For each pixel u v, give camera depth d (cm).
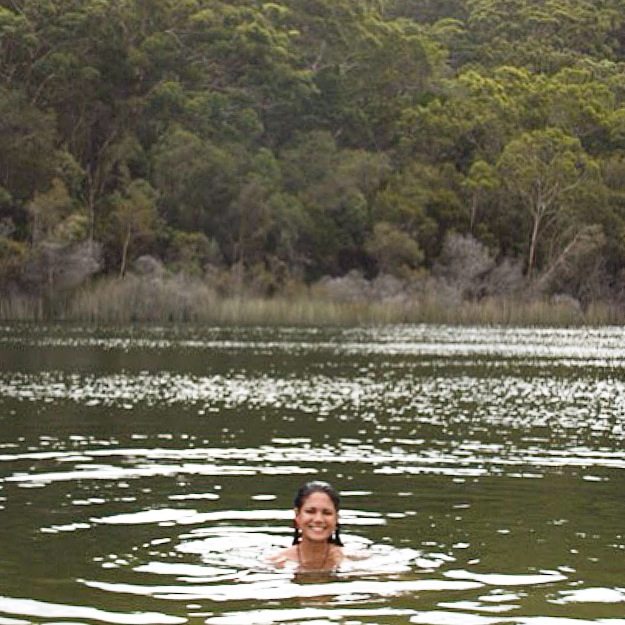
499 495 1388
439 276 8319
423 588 927
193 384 2989
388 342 5059
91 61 8419
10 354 4000
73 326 6206
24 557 1027
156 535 1125
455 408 2503
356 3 10350
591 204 8612
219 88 9112
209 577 958
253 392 2794
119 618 838
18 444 1819
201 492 1382
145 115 8662
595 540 1120
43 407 2408
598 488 1449
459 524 1198
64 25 8394
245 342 4922
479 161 8938
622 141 9869
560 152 8856
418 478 1519
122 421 2161
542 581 952
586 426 2181
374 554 1045
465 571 985
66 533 1132
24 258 7225
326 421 2209
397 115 9781
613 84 11469
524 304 7362
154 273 7462
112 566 995
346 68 10050
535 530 1170
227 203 8225
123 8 8562
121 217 7806
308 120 9338
